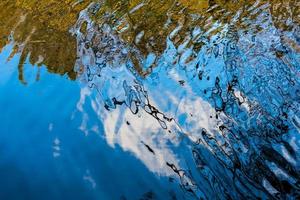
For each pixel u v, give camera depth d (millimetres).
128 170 4211
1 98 5582
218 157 4180
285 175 3828
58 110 5195
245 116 4562
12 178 4348
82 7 7539
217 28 6117
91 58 6074
